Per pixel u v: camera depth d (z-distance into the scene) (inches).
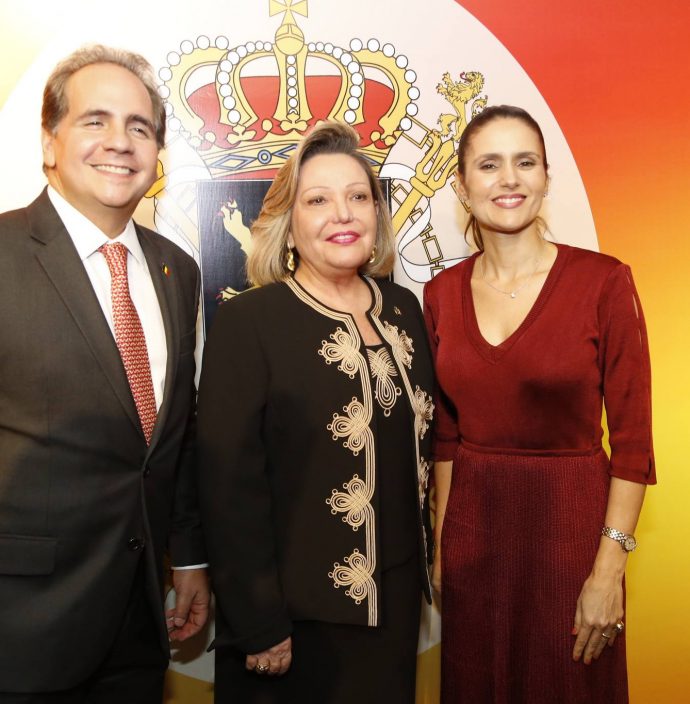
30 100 89.9
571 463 73.2
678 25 98.7
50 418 60.6
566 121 98.7
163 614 69.7
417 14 96.1
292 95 94.7
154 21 91.8
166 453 69.1
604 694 74.3
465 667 78.6
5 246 61.6
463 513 77.3
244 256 95.3
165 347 69.8
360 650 68.4
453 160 98.2
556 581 72.7
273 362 67.8
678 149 99.7
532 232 76.0
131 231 70.2
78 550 62.7
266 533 67.5
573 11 97.8
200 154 94.0
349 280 74.9
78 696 67.9
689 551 103.1
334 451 66.9
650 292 100.8
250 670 71.2
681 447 102.2
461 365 76.2
